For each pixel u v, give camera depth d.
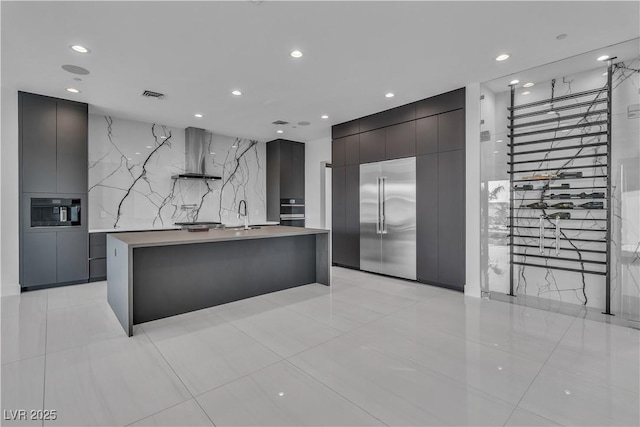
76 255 4.43
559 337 2.66
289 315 3.20
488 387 1.93
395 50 3.01
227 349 2.43
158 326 2.91
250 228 4.41
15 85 3.81
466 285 3.95
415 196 4.50
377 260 5.04
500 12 2.42
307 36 2.75
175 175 5.61
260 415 1.67
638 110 3.01
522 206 3.81
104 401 1.78
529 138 3.71
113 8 2.33
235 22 2.53
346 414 1.68
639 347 2.47
